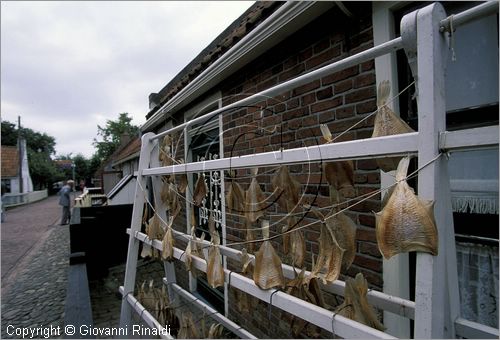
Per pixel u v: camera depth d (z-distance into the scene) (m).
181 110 4.40
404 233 0.72
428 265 0.69
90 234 5.62
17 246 8.51
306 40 2.04
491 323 1.27
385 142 0.80
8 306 4.23
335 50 1.84
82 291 2.41
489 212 1.27
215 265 1.36
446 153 0.72
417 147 0.74
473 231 1.32
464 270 1.35
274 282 1.12
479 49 1.33
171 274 2.40
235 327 1.84
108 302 4.18
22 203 24.05
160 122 5.33
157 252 2.11
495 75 1.28
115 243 5.83
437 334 0.68
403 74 1.55
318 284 1.16
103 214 5.80
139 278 4.97
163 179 2.10
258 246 2.14
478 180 1.30
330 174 1.14
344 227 1.04
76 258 3.37
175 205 1.90
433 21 0.72
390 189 0.93
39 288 4.96
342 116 1.80
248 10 2.97
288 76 2.20
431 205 0.70
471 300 1.33
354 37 1.73
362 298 0.99
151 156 2.17
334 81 1.85
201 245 1.58
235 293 1.72
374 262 1.62
